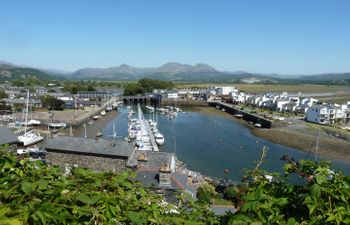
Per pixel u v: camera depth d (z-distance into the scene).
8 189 3.18
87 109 102.06
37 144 54.28
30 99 103.69
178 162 42.34
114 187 3.59
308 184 3.57
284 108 111.69
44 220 2.60
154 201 3.81
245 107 116.00
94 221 3.04
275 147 59.69
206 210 4.09
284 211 3.45
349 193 3.20
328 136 68.62
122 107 126.44
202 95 157.50
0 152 4.07
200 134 69.25
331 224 3.10
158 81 178.88
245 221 3.14
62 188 3.18
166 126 79.44
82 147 32.78
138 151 33.94
